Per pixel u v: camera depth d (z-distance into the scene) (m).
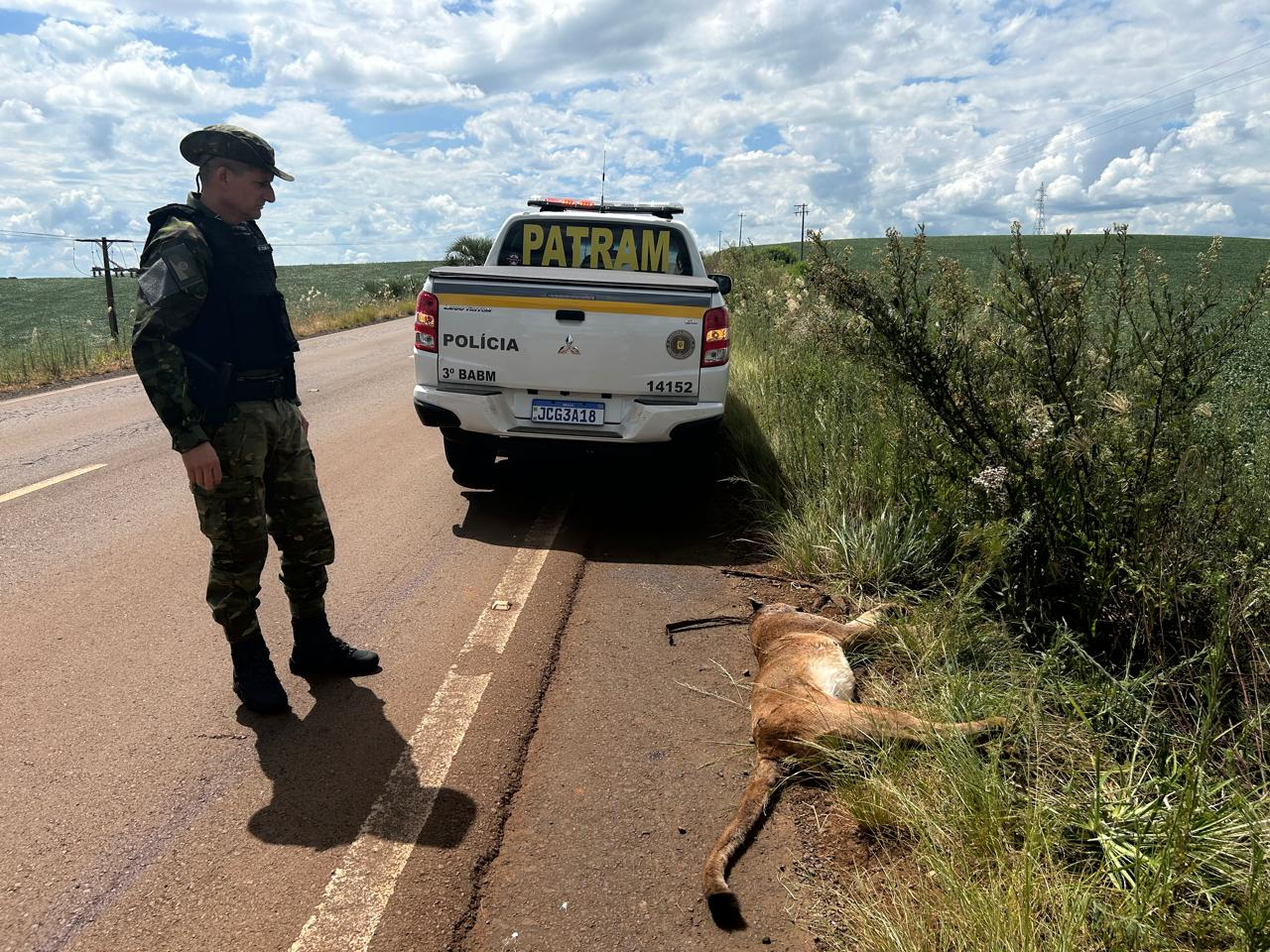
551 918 2.21
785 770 2.74
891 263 4.17
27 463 6.98
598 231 6.74
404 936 2.13
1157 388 3.49
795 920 2.20
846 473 5.11
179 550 4.92
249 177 3.01
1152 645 3.10
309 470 3.36
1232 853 2.08
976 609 3.58
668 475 6.14
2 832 2.50
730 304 13.52
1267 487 3.44
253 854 2.42
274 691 3.19
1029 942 1.89
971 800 2.37
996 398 3.95
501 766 2.86
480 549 4.99
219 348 3.00
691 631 3.95
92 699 3.28
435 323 5.32
